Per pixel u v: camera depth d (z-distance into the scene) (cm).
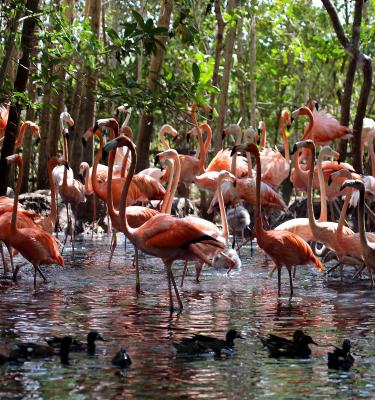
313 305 987
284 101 2991
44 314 902
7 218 1160
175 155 1330
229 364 695
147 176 1563
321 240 1219
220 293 1075
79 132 2048
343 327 854
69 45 1221
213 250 1155
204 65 2156
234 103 3100
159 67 1950
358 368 687
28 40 1416
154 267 1332
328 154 1430
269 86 3094
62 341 718
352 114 2930
